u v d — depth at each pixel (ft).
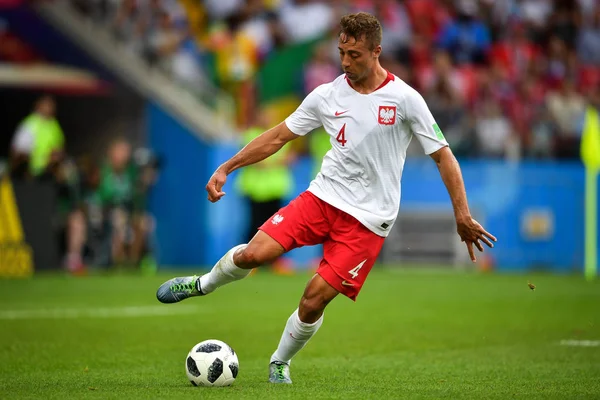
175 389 75.72
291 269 239.09
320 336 120.47
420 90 273.13
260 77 273.75
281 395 72.74
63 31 246.68
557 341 116.57
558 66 295.07
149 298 163.94
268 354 104.78
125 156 223.71
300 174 242.37
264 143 80.48
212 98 242.78
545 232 252.42
